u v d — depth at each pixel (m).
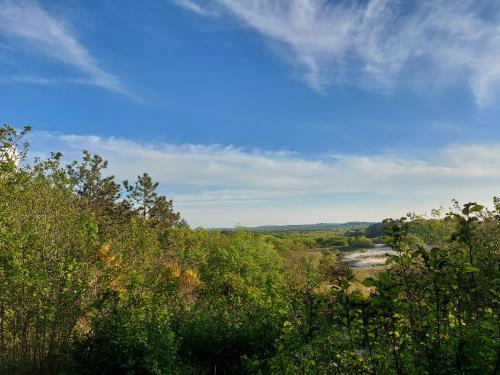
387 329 4.01
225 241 24.17
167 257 12.11
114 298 7.70
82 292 7.69
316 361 4.82
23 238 7.44
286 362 5.16
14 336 7.61
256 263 20.98
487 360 3.14
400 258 3.62
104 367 6.86
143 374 6.91
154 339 7.33
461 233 3.61
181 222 22.25
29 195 8.28
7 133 8.19
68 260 7.74
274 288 10.49
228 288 12.29
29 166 8.62
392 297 3.44
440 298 3.77
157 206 18.08
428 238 10.43
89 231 8.49
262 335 8.50
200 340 8.89
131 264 9.71
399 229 3.66
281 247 32.66
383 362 4.09
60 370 7.20
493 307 3.90
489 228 7.58
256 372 7.02
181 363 7.87
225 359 8.72
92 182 16.89
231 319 9.49
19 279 7.06
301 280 12.78
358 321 4.09
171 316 9.47
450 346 3.42
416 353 3.71
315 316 5.02
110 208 17.48
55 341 7.81
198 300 11.18
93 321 7.43
